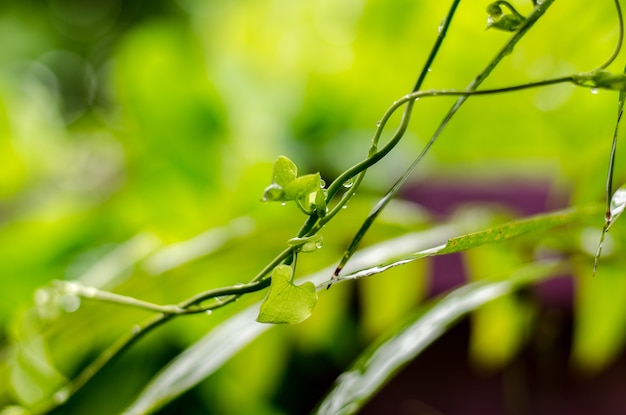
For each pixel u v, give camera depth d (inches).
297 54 43.4
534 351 35.1
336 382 17.8
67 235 39.2
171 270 24.3
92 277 31.3
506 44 14.7
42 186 50.6
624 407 35.1
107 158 49.9
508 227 14.9
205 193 39.5
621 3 26.2
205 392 35.5
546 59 30.7
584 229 22.5
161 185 40.0
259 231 25.8
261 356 34.4
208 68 42.6
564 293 33.8
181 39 43.8
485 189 38.9
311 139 41.9
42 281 38.2
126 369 33.6
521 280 19.9
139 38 43.3
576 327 32.7
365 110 39.6
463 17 33.5
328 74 40.8
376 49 37.1
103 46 83.6
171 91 41.3
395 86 37.8
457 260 36.4
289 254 14.8
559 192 34.2
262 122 42.2
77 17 84.4
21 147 49.3
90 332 23.8
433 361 40.4
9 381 21.4
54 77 83.2
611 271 25.4
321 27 42.9
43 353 20.6
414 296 31.8
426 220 27.4
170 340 34.3
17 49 82.6
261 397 36.2
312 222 14.4
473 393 39.1
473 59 34.3
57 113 58.2
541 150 34.7
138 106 41.4
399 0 35.4
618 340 28.9
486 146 35.5
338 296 35.1
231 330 19.0
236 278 27.8
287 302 14.0
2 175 48.9
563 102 30.1
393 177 40.1
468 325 39.8
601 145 28.0
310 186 13.9
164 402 17.6
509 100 32.9
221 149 40.1
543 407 35.4
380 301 32.1
